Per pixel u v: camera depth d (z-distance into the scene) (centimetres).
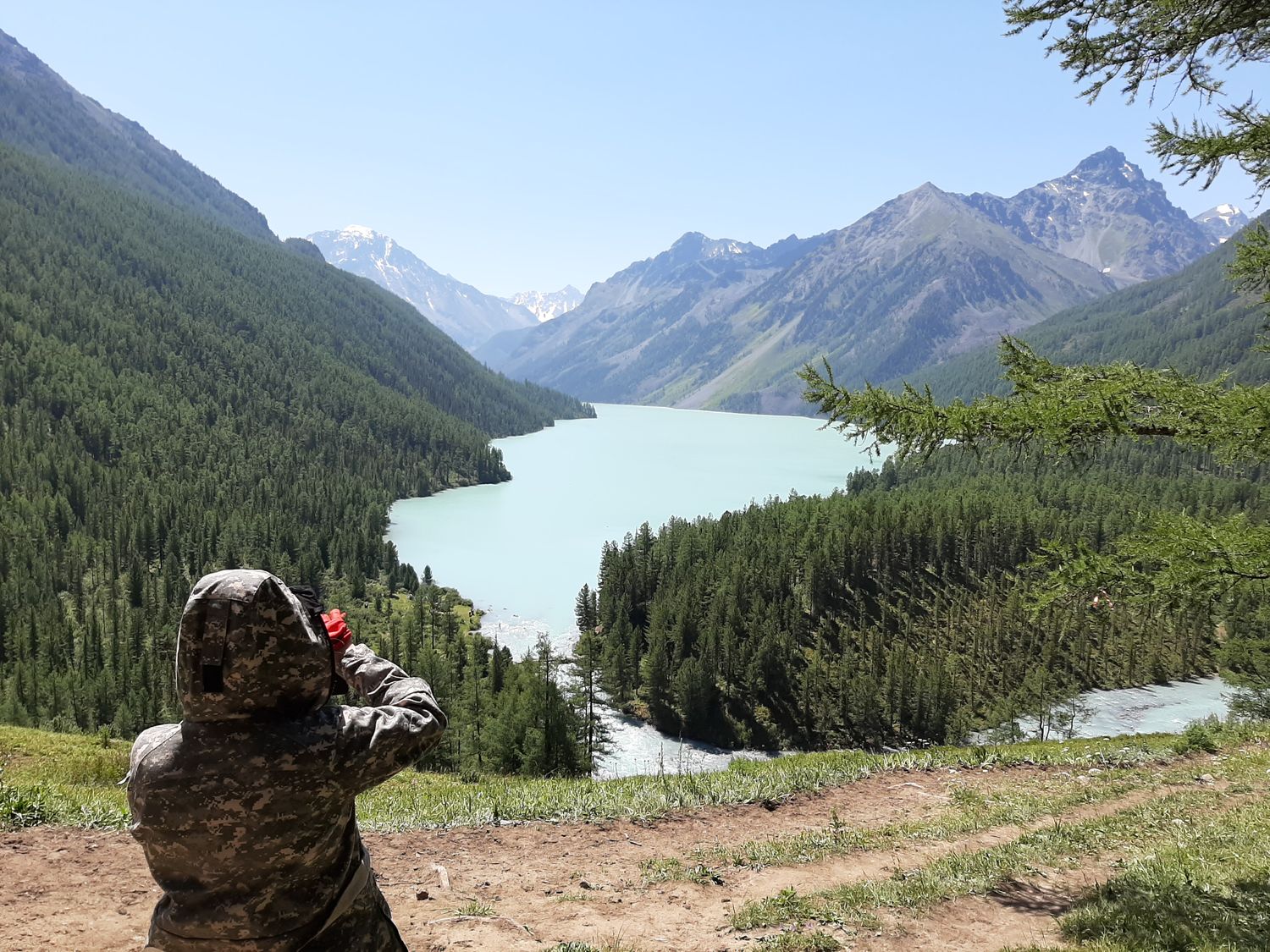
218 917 278
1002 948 788
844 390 1054
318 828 290
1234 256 1049
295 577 13212
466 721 7275
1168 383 988
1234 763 1888
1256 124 912
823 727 9581
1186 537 1012
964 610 12488
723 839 1288
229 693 278
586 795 1448
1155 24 914
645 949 792
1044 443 992
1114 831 1245
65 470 16662
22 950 739
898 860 1166
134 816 284
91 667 9194
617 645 9962
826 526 14050
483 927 834
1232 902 848
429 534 17488
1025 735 9350
